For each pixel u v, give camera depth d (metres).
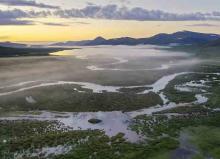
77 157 83.44
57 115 130.25
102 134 103.50
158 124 114.81
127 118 126.12
